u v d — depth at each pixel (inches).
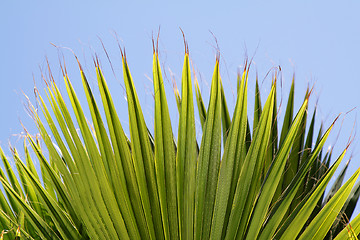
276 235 85.7
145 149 84.8
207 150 84.8
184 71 84.4
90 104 85.0
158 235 85.4
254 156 84.4
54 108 86.0
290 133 84.8
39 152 88.4
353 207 92.4
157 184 84.9
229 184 84.4
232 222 84.4
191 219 84.7
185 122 84.7
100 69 84.9
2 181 87.6
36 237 92.4
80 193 86.0
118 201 85.2
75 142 85.0
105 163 85.0
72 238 88.2
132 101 84.7
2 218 90.7
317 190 84.0
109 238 86.5
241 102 84.4
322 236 84.4
